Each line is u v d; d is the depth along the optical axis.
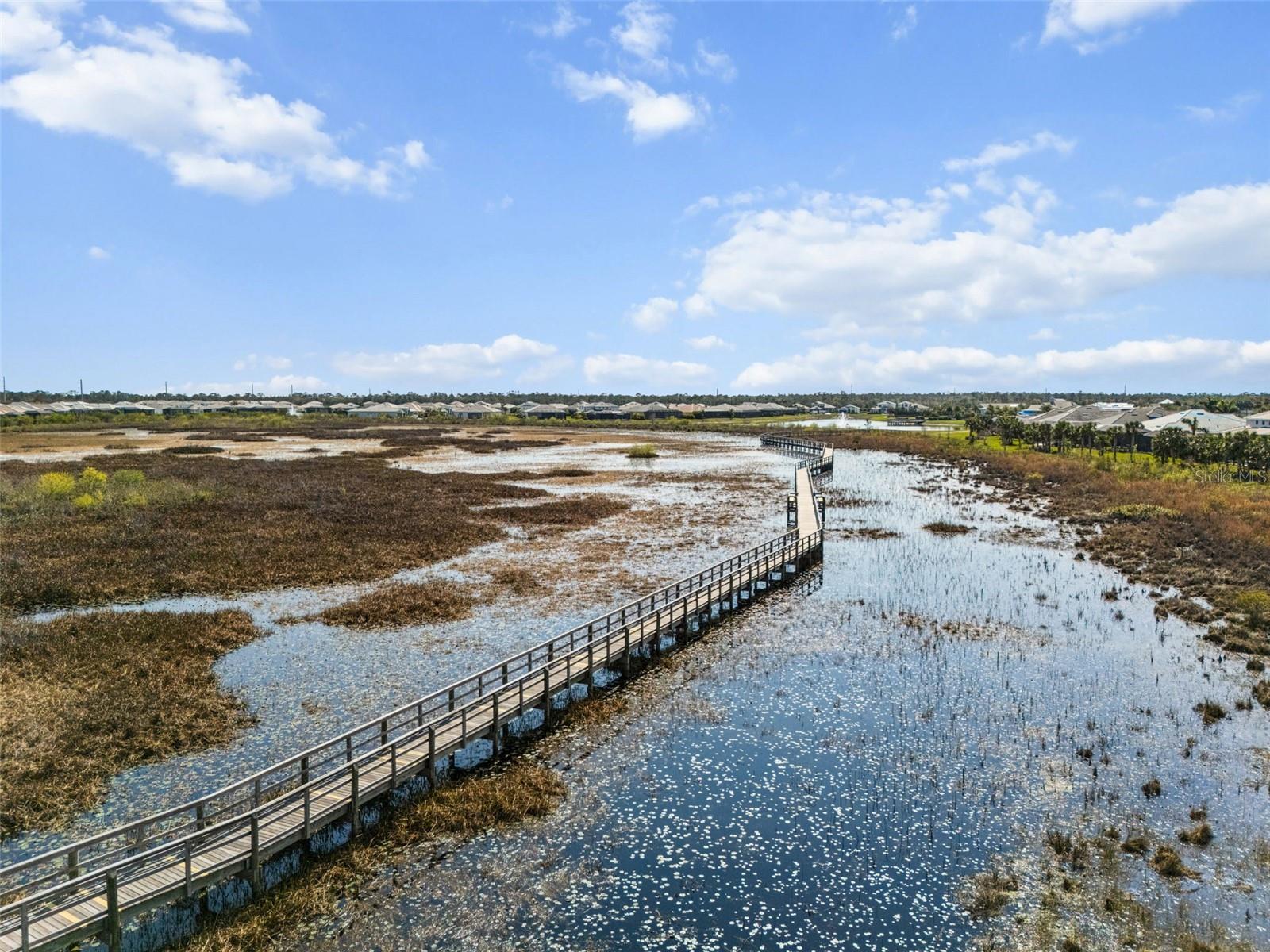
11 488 50.31
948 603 29.61
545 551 38.75
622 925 11.85
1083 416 108.50
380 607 28.34
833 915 12.11
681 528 45.09
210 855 12.51
